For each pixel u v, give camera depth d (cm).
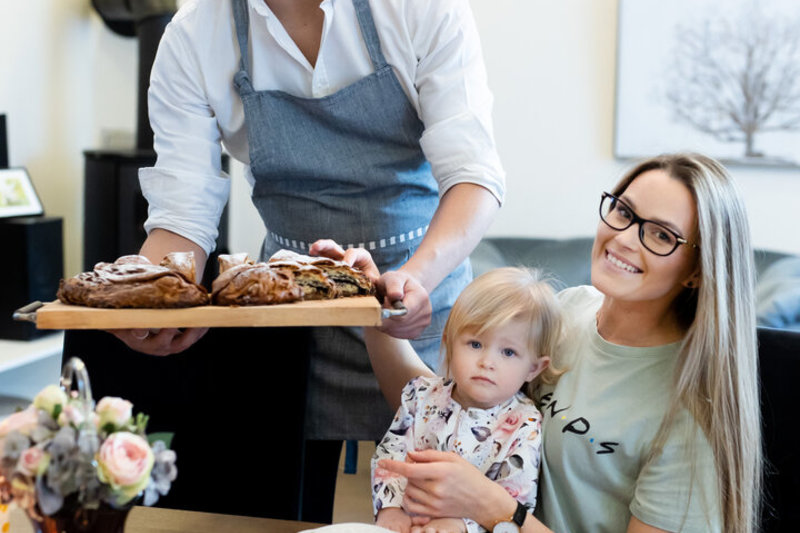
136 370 141
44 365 288
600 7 366
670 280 110
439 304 155
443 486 103
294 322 96
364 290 108
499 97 380
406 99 145
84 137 330
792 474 120
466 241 134
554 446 116
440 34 138
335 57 142
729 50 354
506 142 383
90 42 330
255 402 138
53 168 314
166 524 107
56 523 79
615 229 113
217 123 153
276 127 145
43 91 306
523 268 125
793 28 346
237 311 95
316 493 164
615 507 115
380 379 138
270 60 143
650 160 116
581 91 373
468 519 106
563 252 361
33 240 258
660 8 359
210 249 152
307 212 150
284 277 100
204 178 147
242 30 142
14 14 290
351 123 145
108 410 79
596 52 370
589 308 128
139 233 304
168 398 141
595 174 377
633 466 113
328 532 92
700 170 110
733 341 108
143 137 318
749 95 354
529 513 105
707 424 108
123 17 325
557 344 121
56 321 95
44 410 78
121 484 75
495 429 116
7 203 270
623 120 369
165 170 147
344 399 156
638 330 116
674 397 109
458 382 117
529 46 375
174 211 146
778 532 121
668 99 364
